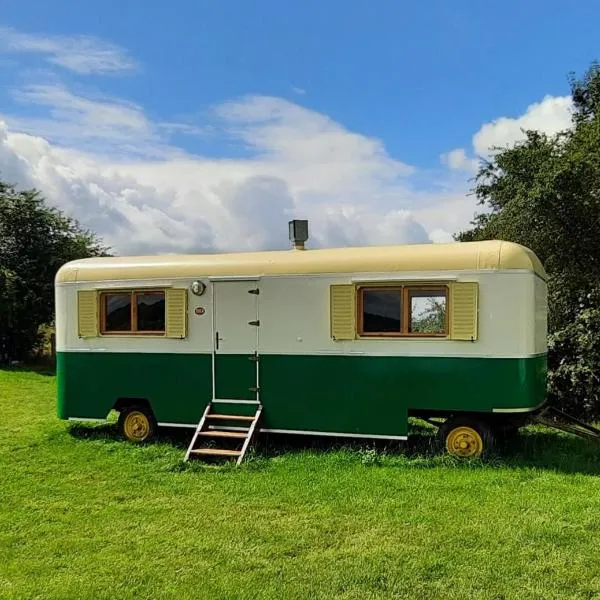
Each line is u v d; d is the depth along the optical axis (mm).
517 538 5578
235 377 9398
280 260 9305
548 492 6867
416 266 8531
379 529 5871
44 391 16203
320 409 8969
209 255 9891
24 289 23250
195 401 9594
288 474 7789
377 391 8695
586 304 12414
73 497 7035
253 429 8961
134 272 9992
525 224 12836
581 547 5383
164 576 4961
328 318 8953
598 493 6816
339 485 7246
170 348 9742
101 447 9500
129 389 9953
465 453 8398
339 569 5035
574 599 4504
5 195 24141
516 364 8094
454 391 8336
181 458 8688
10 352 23953
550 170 12031
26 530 5996
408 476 7559
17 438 10219
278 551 5414
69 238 25203
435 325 8484
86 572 5055
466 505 6461
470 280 8273
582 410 11852
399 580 4828
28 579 4934
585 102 15047
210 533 5852
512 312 8125
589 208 11898
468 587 4707
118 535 5836
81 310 10266
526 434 9930
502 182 14867
